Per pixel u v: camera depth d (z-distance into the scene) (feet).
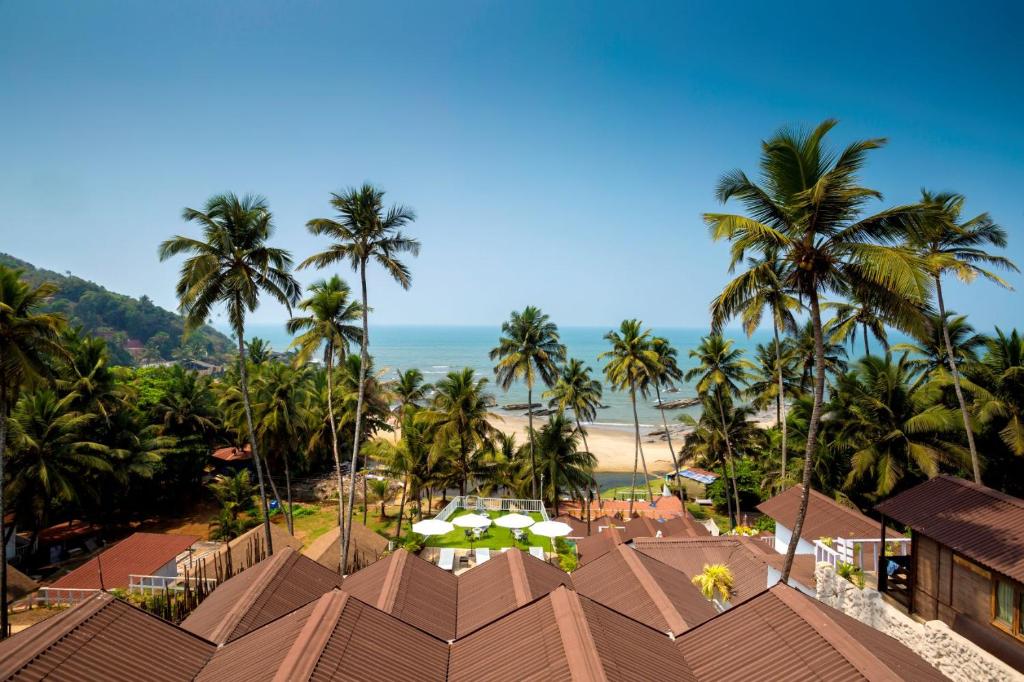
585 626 42.75
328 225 92.53
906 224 54.39
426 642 47.16
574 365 162.30
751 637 44.68
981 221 82.43
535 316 141.08
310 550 110.11
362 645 42.70
